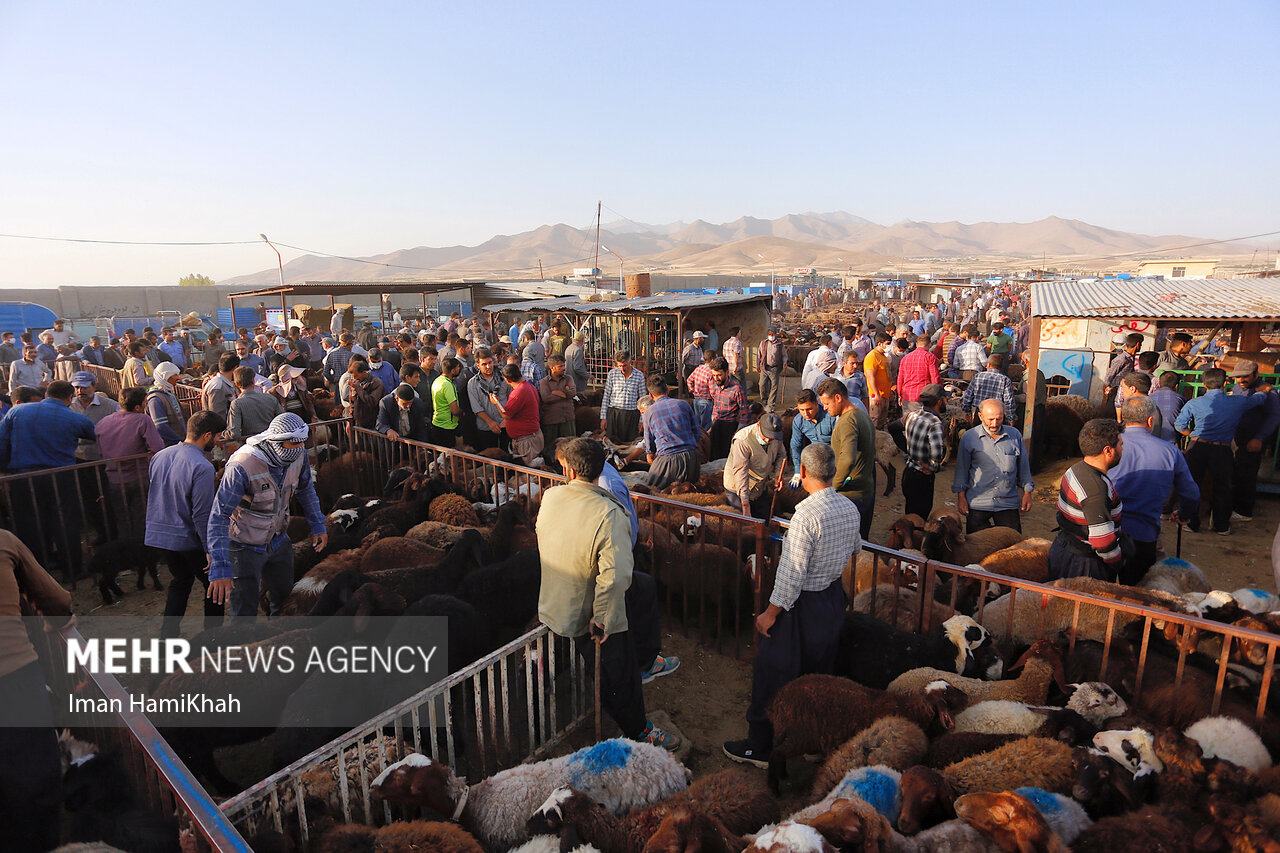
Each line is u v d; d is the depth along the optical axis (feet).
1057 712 11.47
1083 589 14.83
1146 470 16.78
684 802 9.86
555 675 14.55
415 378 30.94
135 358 47.55
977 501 20.88
